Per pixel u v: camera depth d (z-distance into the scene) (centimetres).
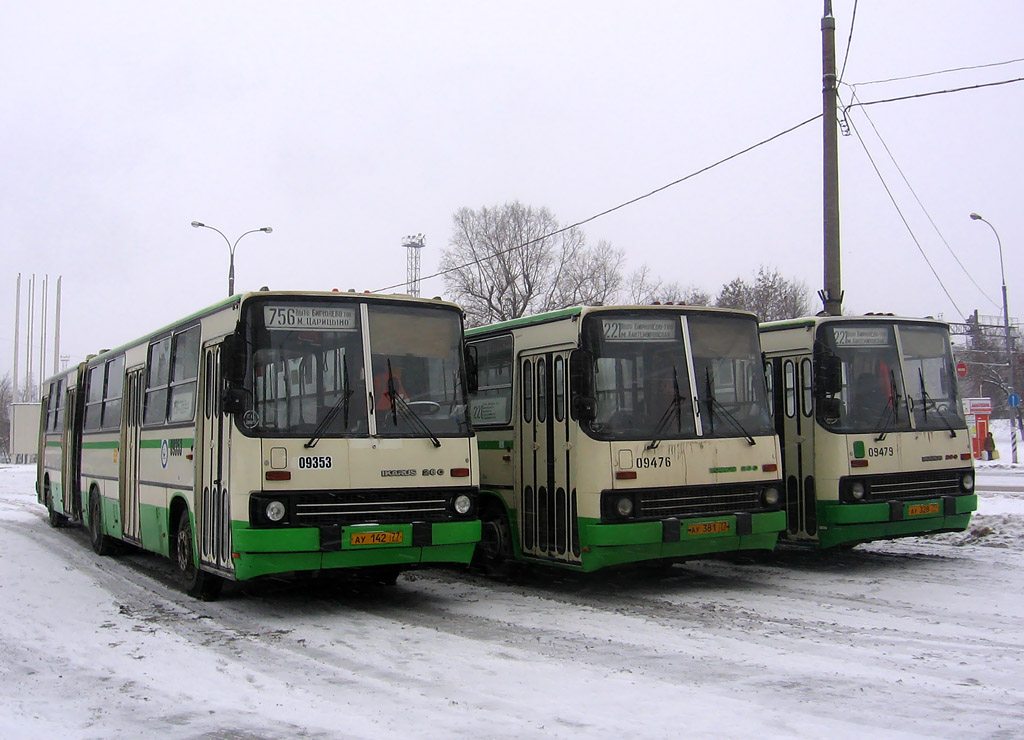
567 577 1274
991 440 3603
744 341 1168
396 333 1030
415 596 1138
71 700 693
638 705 660
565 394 1118
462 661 798
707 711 644
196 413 1102
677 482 1087
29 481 3872
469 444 1038
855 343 1268
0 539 1797
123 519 1428
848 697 676
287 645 872
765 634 888
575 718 632
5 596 1142
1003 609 992
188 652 845
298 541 934
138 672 774
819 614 979
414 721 631
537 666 777
